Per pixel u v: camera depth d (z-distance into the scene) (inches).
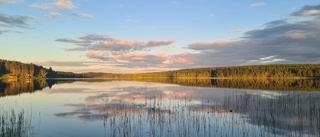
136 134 706.2
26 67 5698.8
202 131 732.0
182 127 776.3
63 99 1460.4
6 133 695.1
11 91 1983.3
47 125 808.9
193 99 1430.9
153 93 1840.6
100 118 909.8
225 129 753.0
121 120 868.6
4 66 5300.2
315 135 681.0
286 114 948.6
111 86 2797.7
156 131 735.1
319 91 1766.7
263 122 833.5
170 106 1176.2
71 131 740.7
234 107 1127.6
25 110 1069.8
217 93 1776.6
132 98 1508.4
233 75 7086.6
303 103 1167.6
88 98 1512.1
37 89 2225.6
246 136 681.6
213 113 995.3
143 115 958.4
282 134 696.4
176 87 2546.8
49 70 7549.2
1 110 1053.2
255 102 1243.8
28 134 709.9
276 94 1583.4
